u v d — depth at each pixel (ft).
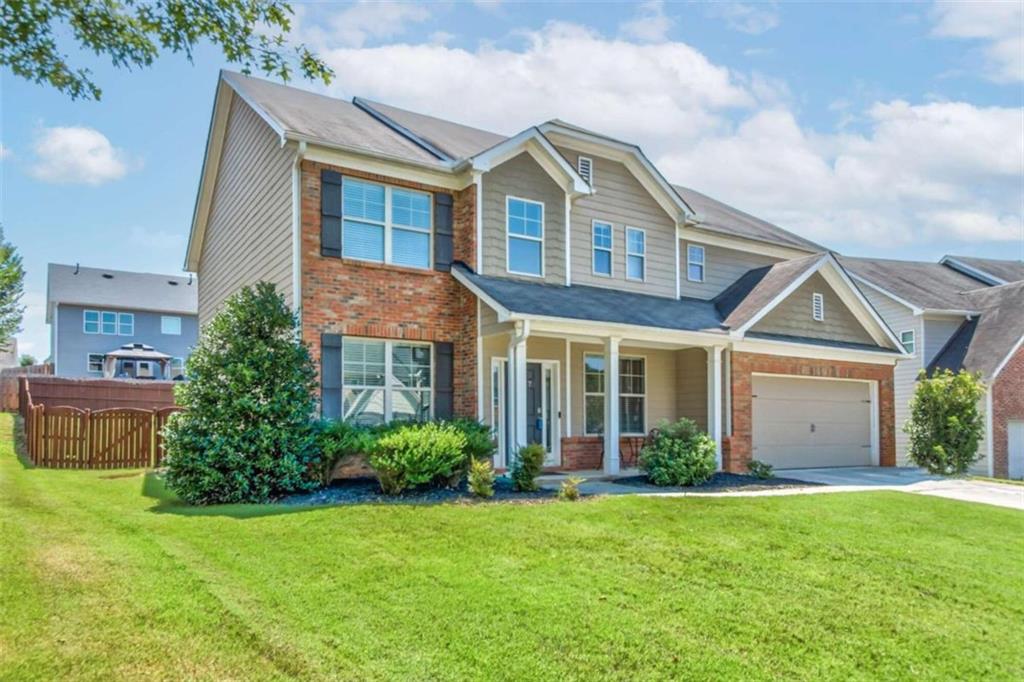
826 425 58.70
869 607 20.76
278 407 34.81
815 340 56.85
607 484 42.04
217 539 24.93
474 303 44.78
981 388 57.88
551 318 40.27
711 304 59.21
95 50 19.98
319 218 41.19
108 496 35.65
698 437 44.19
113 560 21.95
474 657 15.94
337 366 41.14
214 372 34.76
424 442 35.04
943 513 35.04
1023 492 44.04
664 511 31.32
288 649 15.84
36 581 19.65
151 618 17.20
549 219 49.83
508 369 44.52
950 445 56.03
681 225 59.00
